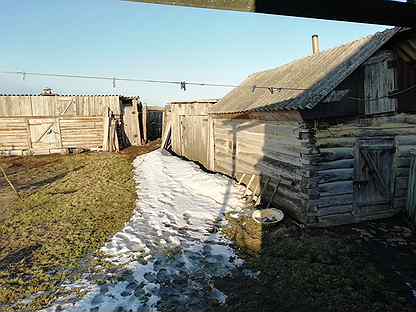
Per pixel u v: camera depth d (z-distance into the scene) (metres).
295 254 6.86
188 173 14.00
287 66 12.74
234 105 12.65
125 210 9.98
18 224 8.97
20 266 6.62
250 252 7.08
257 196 10.69
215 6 1.64
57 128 22.50
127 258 6.91
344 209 8.52
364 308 5.07
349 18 1.74
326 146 8.23
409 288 5.64
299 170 8.48
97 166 16.78
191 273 6.28
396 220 8.78
